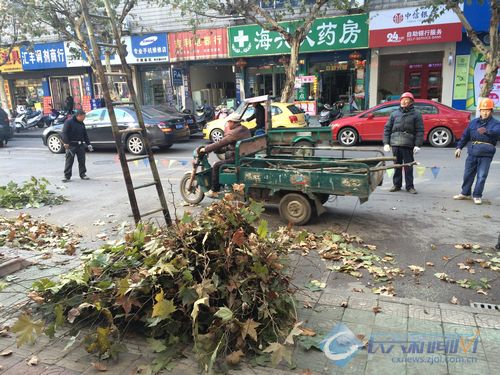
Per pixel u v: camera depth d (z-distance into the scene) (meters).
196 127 17.38
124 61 5.18
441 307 3.76
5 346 3.31
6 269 4.52
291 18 18.52
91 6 15.38
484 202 7.24
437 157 11.59
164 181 9.74
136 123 13.79
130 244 3.91
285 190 6.47
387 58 18.47
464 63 16.92
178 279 3.38
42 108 25.47
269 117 8.44
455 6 12.83
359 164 6.41
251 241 3.54
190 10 16.28
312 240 5.61
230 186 6.85
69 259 4.96
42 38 23.28
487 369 2.95
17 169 12.24
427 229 6.05
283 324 3.42
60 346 3.31
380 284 4.44
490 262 4.86
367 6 16.55
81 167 10.33
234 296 3.31
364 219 6.57
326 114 16.88
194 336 3.03
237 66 20.52
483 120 6.98
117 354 3.16
